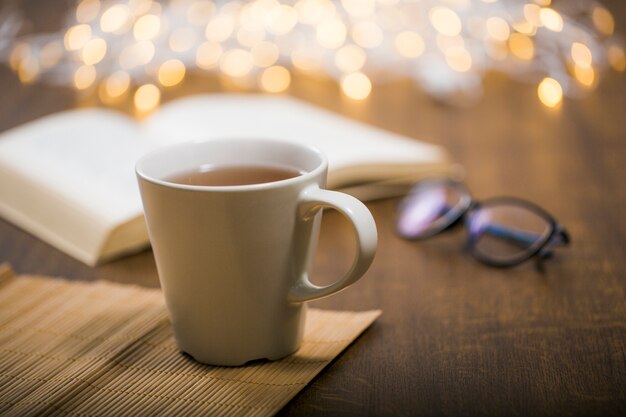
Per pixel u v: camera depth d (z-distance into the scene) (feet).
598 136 3.41
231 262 1.77
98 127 2.94
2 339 1.99
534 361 1.91
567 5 4.60
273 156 1.98
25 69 4.33
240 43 4.42
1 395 1.79
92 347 1.94
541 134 3.45
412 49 4.13
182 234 1.77
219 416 1.71
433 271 2.34
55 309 2.11
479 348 1.96
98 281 2.25
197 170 1.96
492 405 1.77
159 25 3.91
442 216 2.56
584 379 1.85
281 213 1.77
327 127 3.01
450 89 3.90
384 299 2.19
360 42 4.17
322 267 2.38
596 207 2.71
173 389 1.80
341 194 1.78
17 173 2.64
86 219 2.41
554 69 4.21
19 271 2.33
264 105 3.25
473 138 3.40
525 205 2.44
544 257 2.38
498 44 4.27
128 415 1.72
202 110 3.16
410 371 1.88
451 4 3.95
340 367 1.90
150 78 4.28
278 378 1.83
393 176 2.78
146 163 1.87
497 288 2.24
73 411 1.74
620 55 4.49
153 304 2.13
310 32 4.29
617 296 2.17
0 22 4.64
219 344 1.85
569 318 2.08
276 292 1.83
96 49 3.85
